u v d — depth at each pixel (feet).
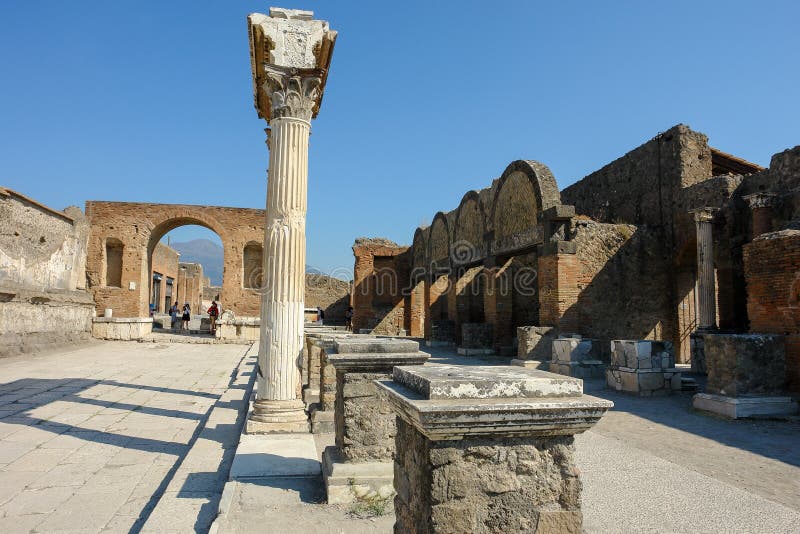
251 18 24.36
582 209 73.20
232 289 92.58
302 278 24.57
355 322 99.30
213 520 13.78
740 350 27.09
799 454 20.07
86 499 16.76
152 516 14.10
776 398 26.84
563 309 46.57
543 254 48.78
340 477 14.74
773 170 46.93
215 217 93.09
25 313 58.39
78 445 22.81
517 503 7.89
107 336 76.38
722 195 50.29
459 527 7.63
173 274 139.85
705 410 28.14
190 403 32.76
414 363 15.67
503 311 61.31
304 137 24.97
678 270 54.29
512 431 7.79
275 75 24.45
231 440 22.71
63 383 38.88
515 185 55.42
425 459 7.93
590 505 14.37
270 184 24.73
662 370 34.37
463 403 7.60
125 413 29.35
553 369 43.98
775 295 29.01
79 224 80.38
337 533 12.60
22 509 15.78
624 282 52.24
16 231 61.98
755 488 16.07
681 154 55.31
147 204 90.27
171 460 21.16
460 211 73.51
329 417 22.82
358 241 104.47
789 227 34.86
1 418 27.07
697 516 13.56
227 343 78.48
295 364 23.90
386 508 14.15
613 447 20.94
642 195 60.75
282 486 15.92
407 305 100.63
